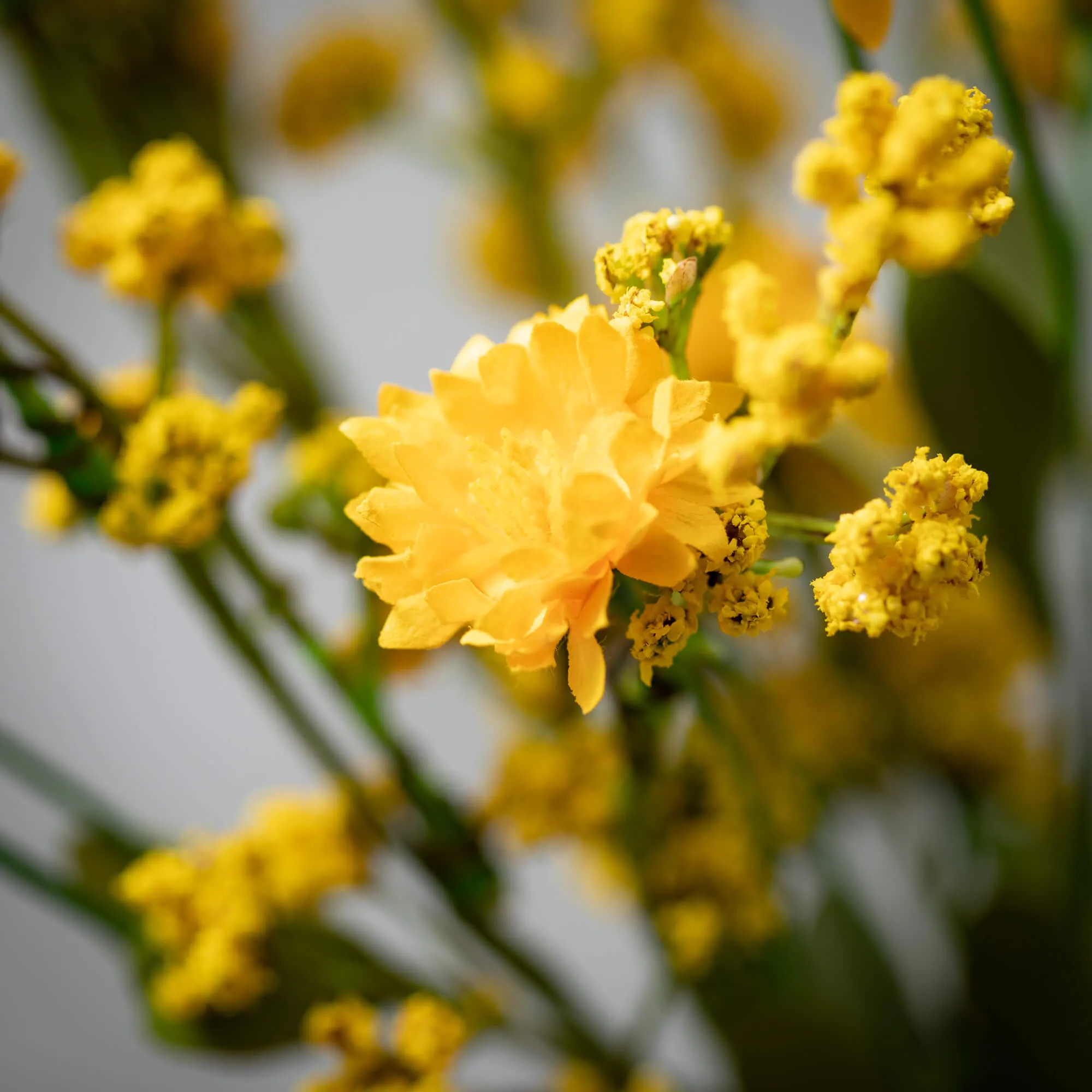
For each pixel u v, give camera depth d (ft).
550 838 1.56
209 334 1.77
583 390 1.21
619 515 1.17
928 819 2.06
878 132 1.18
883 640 1.87
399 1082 1.42
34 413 1.35
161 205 1.38
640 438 1.18
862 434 1.72
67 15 1.66
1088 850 1.63
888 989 1.80
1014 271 1.63
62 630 2.72
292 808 1.54
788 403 1.16
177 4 1.71
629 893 1.75
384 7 2.22
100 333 2.48
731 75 1.98
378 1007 1.51
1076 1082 1.70
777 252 1.79
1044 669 1.82
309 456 1.43
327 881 1.50
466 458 1.22
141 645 2.72
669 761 1.53
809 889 2.06
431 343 2.66
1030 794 1.91
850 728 1.80
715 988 1.71
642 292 1.21
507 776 1.58
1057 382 1.49
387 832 1.49
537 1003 1.66
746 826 1.58
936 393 1.51
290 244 1.42
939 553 1.18
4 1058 2.62
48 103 1.69
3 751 1.60
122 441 1.37
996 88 1.38
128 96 1.73
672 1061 2.53
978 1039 1.81
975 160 1.17
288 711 1.46
